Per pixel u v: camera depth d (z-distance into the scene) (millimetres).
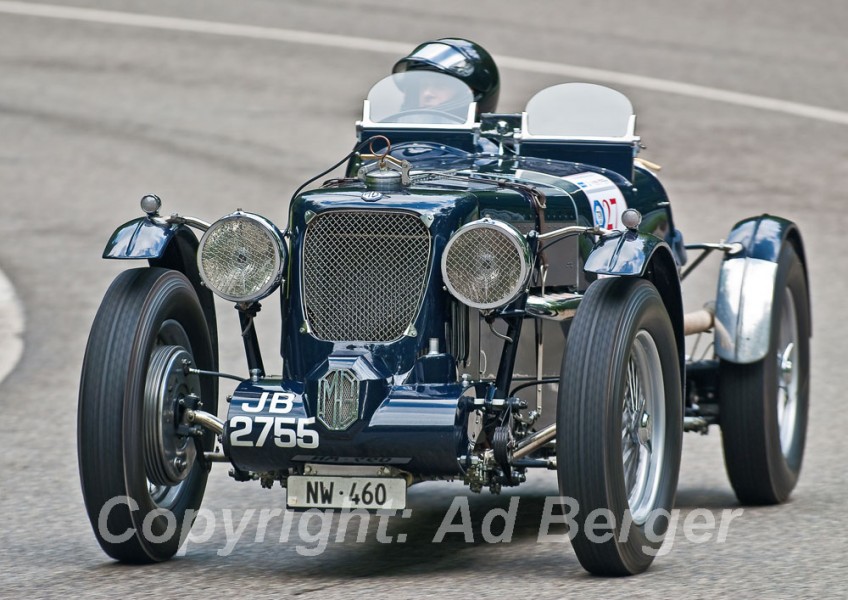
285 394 19078
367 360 19094
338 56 83125
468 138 24859
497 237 18672
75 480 25250
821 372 34594
